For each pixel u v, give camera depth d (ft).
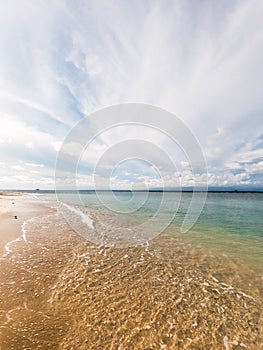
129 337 11.54
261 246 29.40
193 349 10.92
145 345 11.02
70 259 22.98
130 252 26.45
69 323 12.40
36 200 117.70
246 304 15.14
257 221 49.67
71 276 18.76
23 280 17.43
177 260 23.84
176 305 14.88
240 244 30.42
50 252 24.91
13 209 64.13
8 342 10.53
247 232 38.34
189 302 15.30
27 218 47.67
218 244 30.37
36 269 19.79
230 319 13.43
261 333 12.25
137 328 12.32
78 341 10.98
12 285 16.52
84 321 12.67
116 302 14.99
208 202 108.78
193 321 13.17
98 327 12.20
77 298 15.25
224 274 20.18
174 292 16.69
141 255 25.41
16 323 12.05
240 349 11.06
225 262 23.30
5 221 42.16
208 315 13.82
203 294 16.46
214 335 12.01
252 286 17.87
